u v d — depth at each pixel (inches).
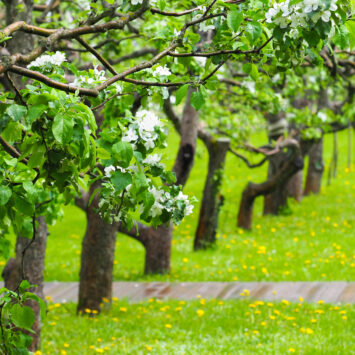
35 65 234.7
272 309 593.3
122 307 639.8
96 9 266.1
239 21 204.8
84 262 621.3
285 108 649.6
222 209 997.2
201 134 974.4
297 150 1037.8
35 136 186.7
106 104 267.3
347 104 786.8
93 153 189.3
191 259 911.0
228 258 894.4
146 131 202.2
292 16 196.4
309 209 1315.2
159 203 209.3
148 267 831.7
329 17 193.9
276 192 1288.1
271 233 1084.5
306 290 671.8
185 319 572.4
